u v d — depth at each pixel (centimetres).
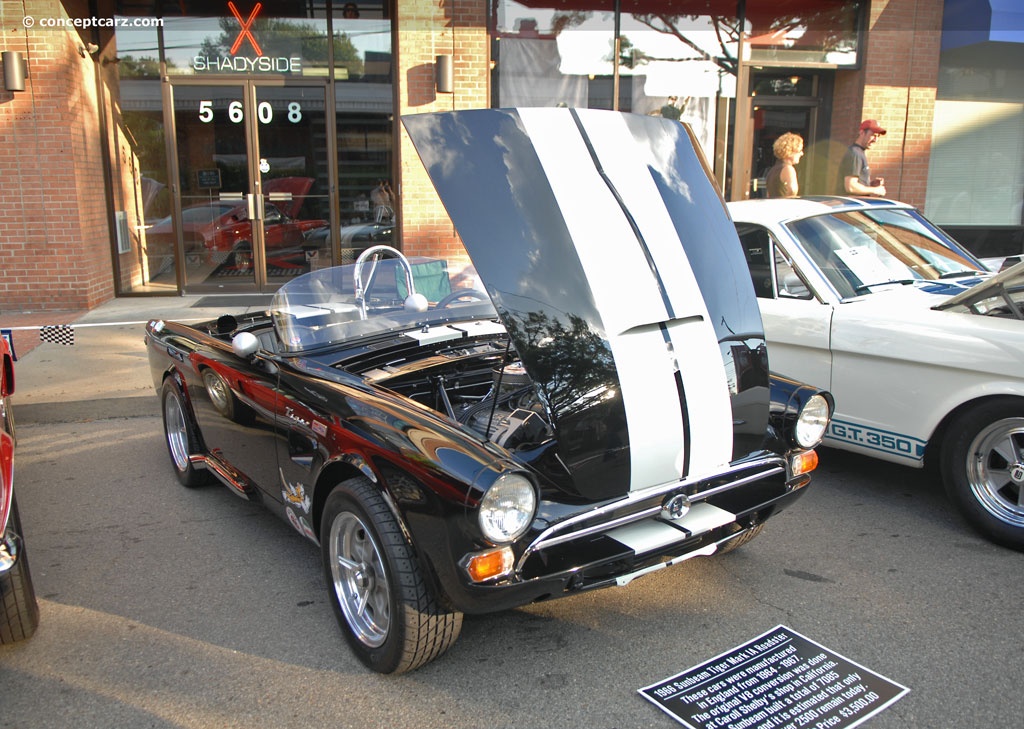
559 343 281
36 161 901
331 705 275
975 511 389
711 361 304
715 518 297
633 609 335
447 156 294
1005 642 304
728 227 334
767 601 338
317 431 310
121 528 427
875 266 470
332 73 1004
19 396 636
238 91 1005
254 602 347
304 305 364
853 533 405
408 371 347
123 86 993
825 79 1074
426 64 949
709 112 1041
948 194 1116
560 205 294
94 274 959
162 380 484
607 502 276
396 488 267
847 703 269
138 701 278
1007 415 371
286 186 1028
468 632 320
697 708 269
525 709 271
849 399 436
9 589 294
